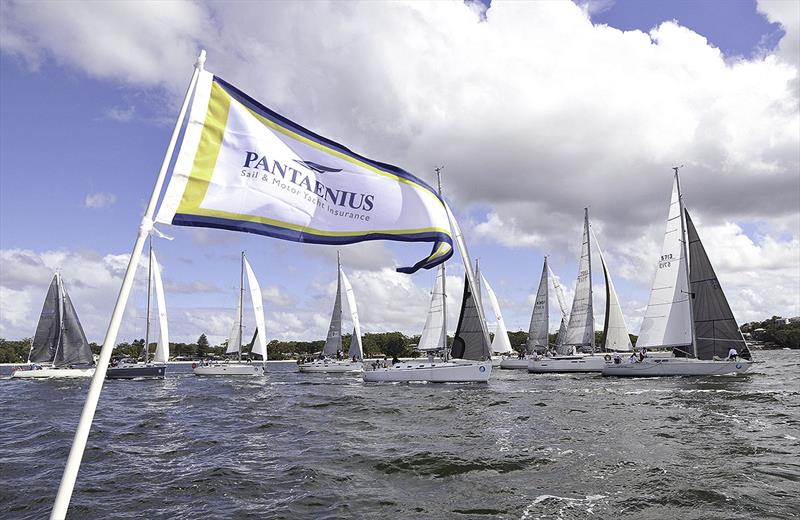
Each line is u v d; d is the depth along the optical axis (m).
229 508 10.61
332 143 4.72
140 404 31.89
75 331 55.94
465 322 43.09
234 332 68.81
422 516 9.94
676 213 46.69
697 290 44.88
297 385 47.25
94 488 12.18
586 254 60.50
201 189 3.97
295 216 4.38
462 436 18.08
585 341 59.84
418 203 5.02
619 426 19.67
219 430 20.73
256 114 4.32
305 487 11.98
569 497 10.91
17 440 18.62
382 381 44.81
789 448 15.33
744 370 42.25
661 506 10.27
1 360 130.50
